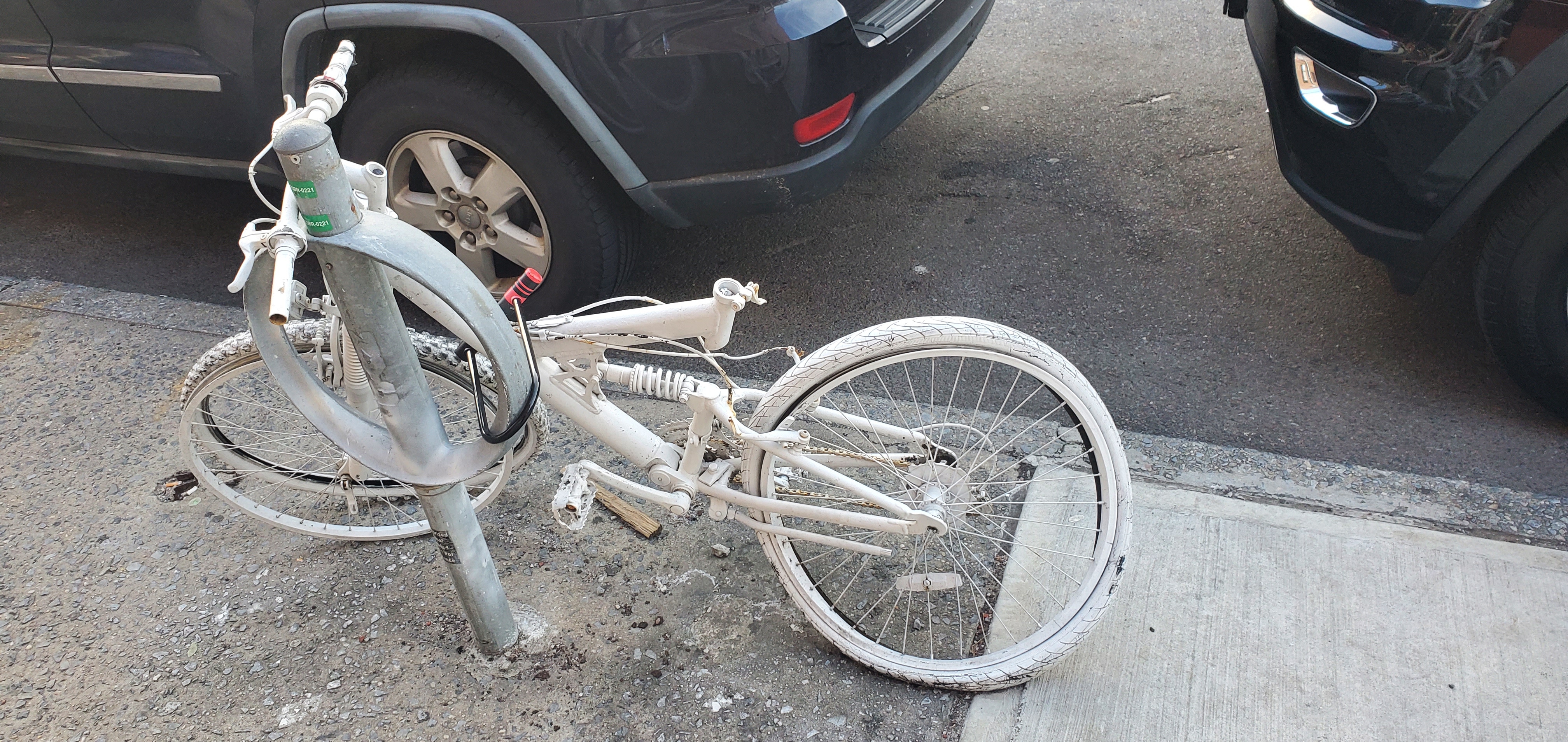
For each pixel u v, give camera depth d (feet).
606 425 7.33
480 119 10.05
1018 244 12.69
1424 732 6.93
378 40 10.41
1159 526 8.55
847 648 7.59
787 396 6.94
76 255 13.26
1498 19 7.96
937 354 6.76
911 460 7.38
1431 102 8.51
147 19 10.66
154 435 10.12
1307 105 9.53
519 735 7.27
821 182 10.25
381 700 7.55
